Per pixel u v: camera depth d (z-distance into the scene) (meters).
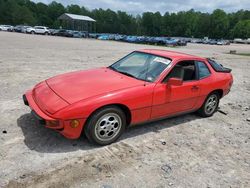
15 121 4.95
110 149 4.24
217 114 6.54
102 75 4.93
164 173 3.73
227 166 4.09
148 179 3.56
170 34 133.75
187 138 4.95
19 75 9.19
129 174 3.63
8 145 4.06
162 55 5.28
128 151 4.23
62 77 4.95
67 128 3.86
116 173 3.63
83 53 19.83
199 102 5.74
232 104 7.65
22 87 7.52
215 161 4.20
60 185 3.28
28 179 3.33
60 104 3.92
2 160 3.66
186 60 5.32
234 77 12.72
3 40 28.02
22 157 3.78
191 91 5.35
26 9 105.38
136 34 132.25
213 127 5.64
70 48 24.05
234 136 5.27
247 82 11.64
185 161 4.11
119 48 29.62
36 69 10.71
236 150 4.66
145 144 4.53
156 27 134.62
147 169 3.79
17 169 3.50
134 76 4.93
